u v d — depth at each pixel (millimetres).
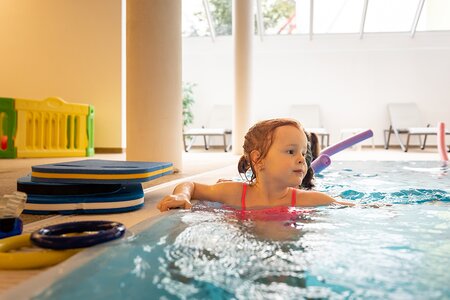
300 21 9953
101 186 1920
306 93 10203
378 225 1281
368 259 906
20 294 687
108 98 7215
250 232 1162
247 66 7383
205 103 10570
